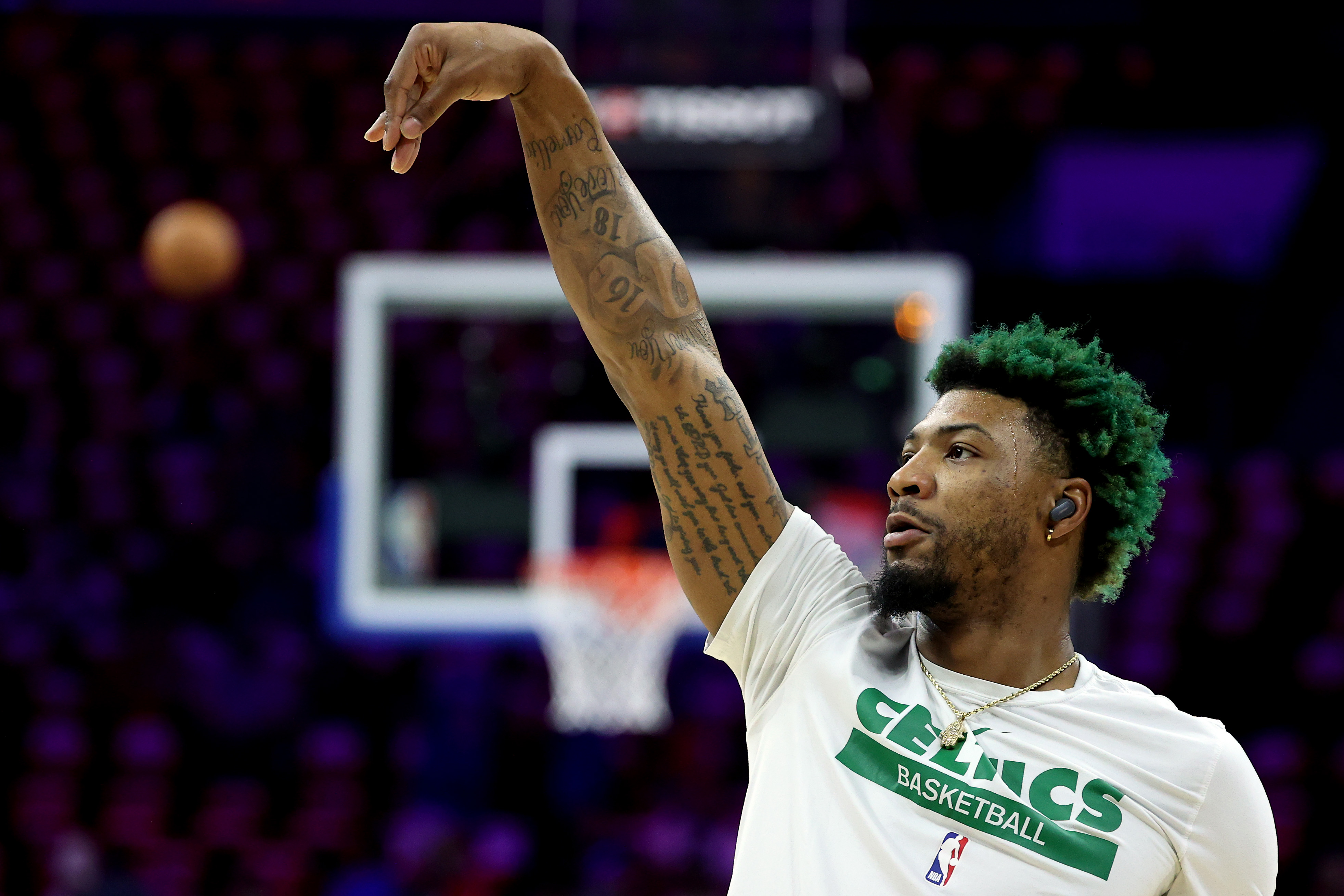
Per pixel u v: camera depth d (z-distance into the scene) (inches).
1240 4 1184.2
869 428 679.7
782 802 205.6
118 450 1066.1
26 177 1198.9
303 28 1326.3
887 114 1194.0
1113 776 203.8
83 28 1299.2
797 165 760.3
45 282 1151.0
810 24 755.4
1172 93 1187.9
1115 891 197.5
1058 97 1199.6
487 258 1096.2
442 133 1200.8
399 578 693.9
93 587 997.8
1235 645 1012.5
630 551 701.9
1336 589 1034.7
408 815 889.5
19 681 953.5
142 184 1190.9
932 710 209.3
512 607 694.5
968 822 198.4
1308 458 1088.2
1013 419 221.0
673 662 951.0
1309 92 1165.1
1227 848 205.9
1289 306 1105.4
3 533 1032.8
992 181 1180.5
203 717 929.5
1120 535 228.8
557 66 223.3
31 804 912.3
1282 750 934.4
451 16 1327.5
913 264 675.4
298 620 979.3
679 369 221.5
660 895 812.0
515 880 831.7
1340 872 754.8
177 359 1108.5
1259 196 1099.9
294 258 1150.3
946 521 215.9
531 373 886.4
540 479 714.8
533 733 920.3
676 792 917.8
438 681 914.1
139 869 880.9
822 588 221.6
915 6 1286.9
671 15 756.6
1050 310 1123.9
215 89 1236.5
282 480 1022.4
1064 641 223.6
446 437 813.2
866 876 195.8
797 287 676.7
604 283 223.3
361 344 693.9
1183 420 1096.8
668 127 757.3
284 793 922.7
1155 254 1106.7
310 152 1211.2
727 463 221.3
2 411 1095.0
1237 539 1056.2
